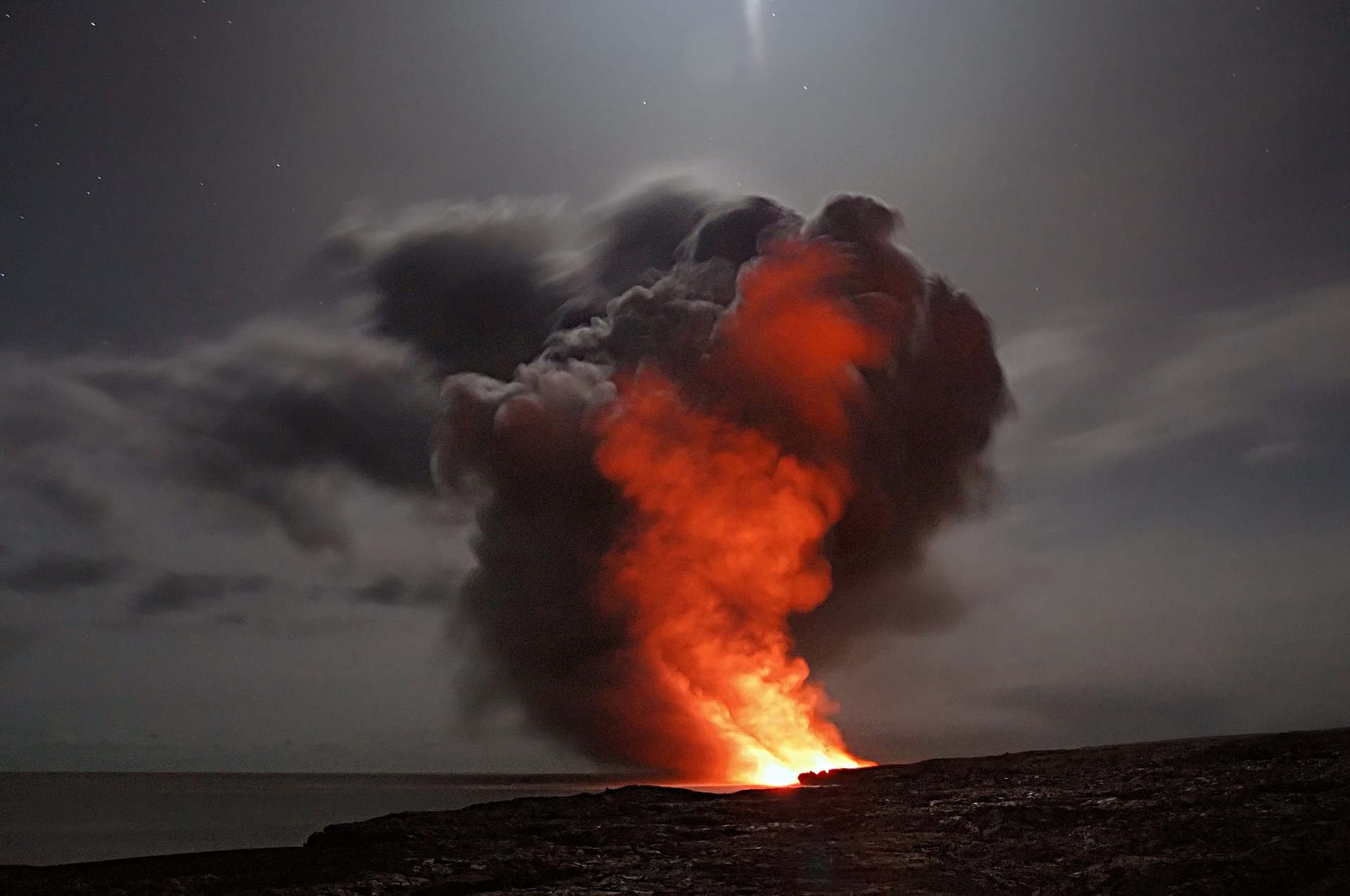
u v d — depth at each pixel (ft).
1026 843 56.34
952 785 77.61
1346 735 81.25
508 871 54.03
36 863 105.50
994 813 63.05
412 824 69.77
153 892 50.55
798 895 46.98
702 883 49.88
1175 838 53.16
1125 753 83.20
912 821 64.54
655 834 65.26
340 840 66.69
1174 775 70.18
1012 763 84.33
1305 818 54.13
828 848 57.57
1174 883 45.88
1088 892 46.24
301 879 53.67
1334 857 46.60
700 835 64.95
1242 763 73.15
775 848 58.65
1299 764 70.49
